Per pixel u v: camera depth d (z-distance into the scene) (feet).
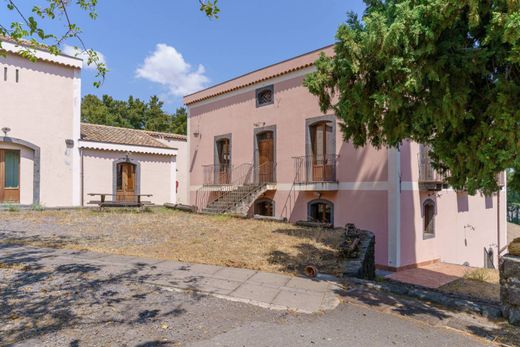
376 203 37.70
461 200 46.73
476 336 11.07
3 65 44.60
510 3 11.46
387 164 36.86
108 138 56.39
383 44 13.71
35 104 47.19
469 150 14.87
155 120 145.69
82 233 27.94
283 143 47.57
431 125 16.22
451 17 12.78
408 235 37.22
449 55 13.71
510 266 12.32
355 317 12.37
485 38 12.98
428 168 38.83
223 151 57.88
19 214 38.37
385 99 14.57
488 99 14.11
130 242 24.81
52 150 48.57
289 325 11.57
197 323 11.55
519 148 12.74
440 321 12.18
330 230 30.94
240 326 11.39
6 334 10.37
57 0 16.60
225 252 22.18
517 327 11.78
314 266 17.88
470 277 33.24
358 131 18.47
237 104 54.54
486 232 52.75
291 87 46.83
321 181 41.91
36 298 13.28
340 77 17.11
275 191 48.44
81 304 12.84
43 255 19.92
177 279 16.15
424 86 14.48
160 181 60.44
